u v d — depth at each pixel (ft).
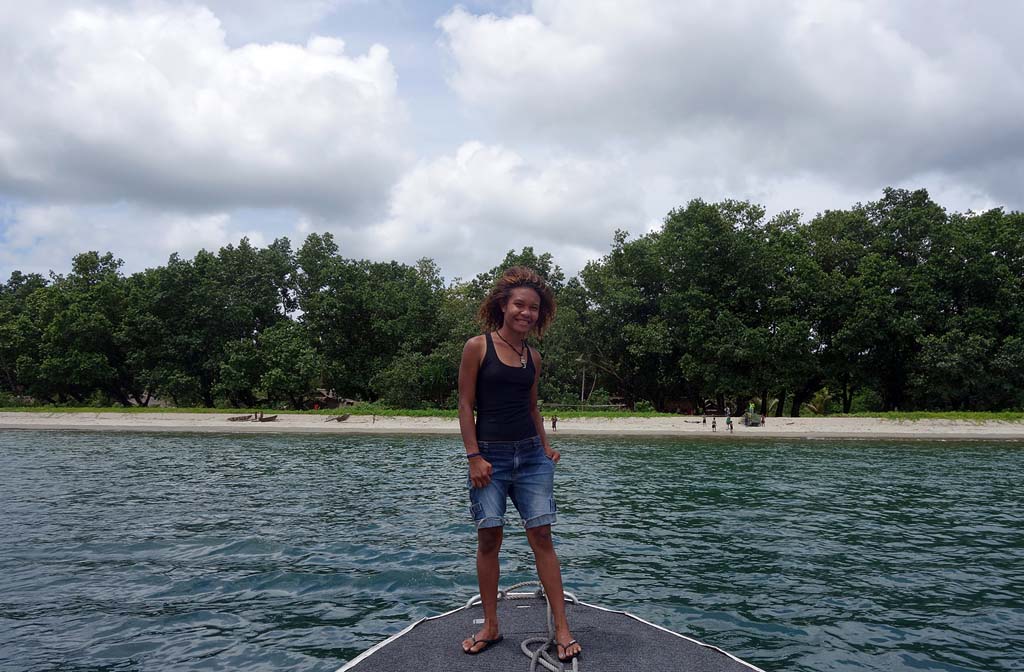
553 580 10.77
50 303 187.62
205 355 184.75
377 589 21.56
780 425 127.13
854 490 47.62
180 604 19.97
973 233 161.68
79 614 18.99
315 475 56.39
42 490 46.37
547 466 11.25
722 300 156.56
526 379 10.99
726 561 25.61
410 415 147.13
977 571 24.30
